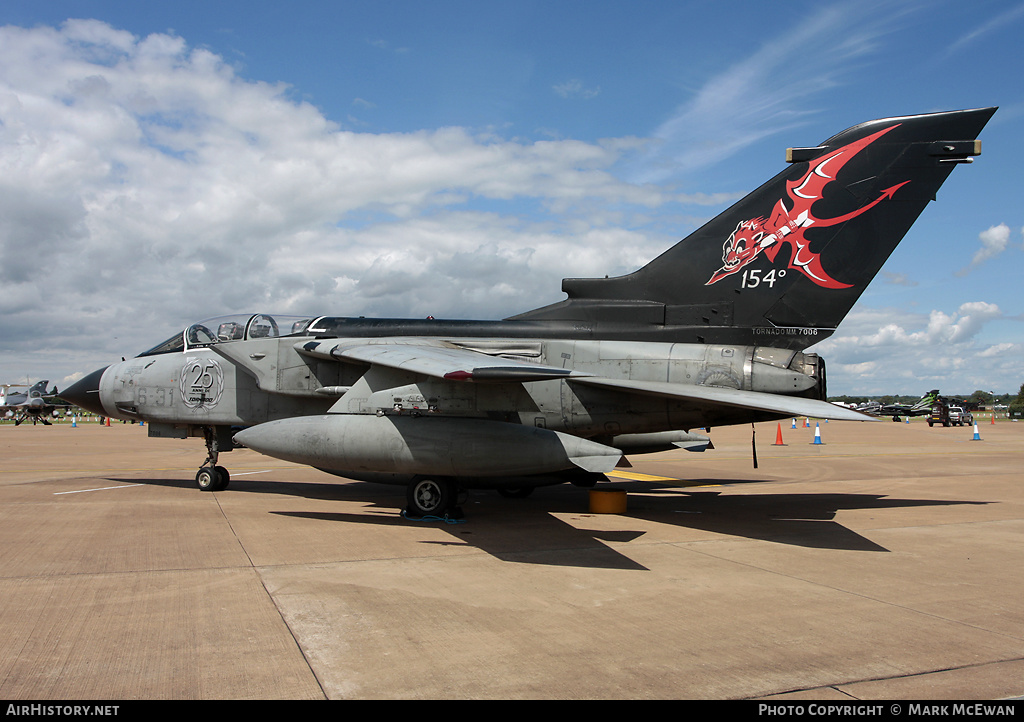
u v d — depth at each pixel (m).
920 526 9.01
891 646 4.47
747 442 29.53
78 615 4.94
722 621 4.96
